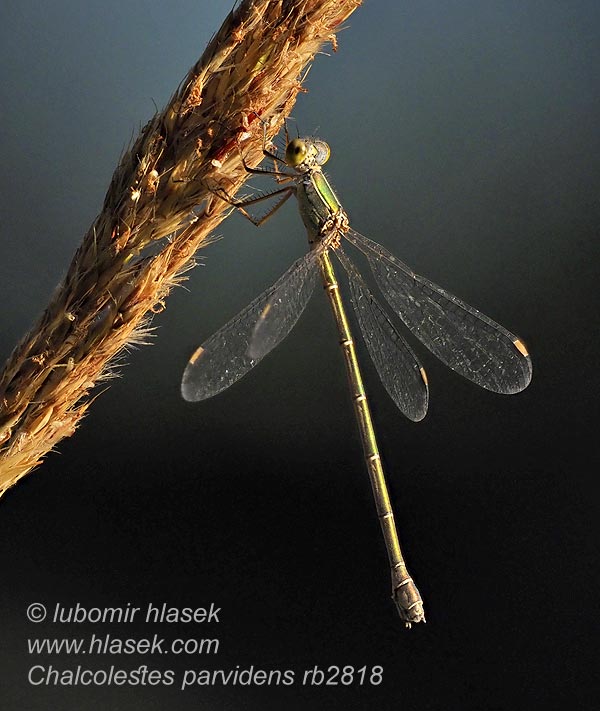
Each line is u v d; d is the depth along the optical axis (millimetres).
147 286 440
